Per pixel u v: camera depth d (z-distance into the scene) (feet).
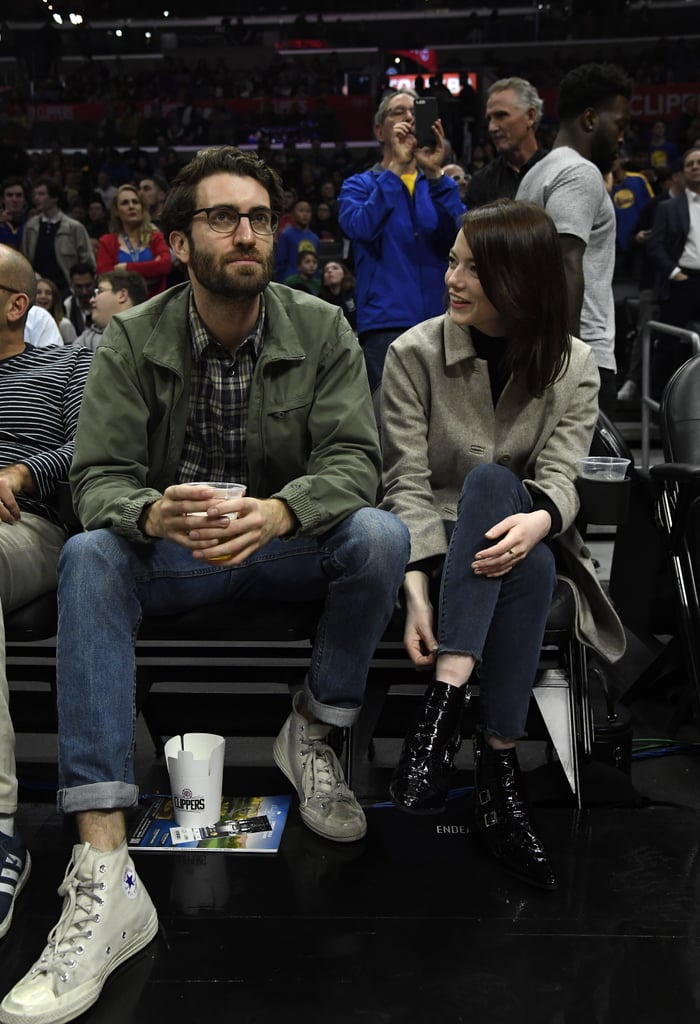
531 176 9.93
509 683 5.82
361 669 5.99
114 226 17.95
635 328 19.84
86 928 4.80
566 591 6.38
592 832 6.28
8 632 6.30
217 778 6.37
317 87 62.69
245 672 6.84
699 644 7.47
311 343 6.22
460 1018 4.56
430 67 63.36
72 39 71.92
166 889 5.64
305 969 4.92
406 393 6.82
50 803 6.88
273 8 73.72
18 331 7.50
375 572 5.69
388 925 5.29
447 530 6.63
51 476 6.81
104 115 57.00
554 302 6.23
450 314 6.57
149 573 5.70
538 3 67.41
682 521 7.51
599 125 9.91
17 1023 4.50
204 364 6.17
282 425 6.19
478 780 6.05
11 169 42.11
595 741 6.87
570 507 6.13
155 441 6.23
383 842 6.20
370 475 6.06
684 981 4.83
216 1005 4.66
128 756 5.27
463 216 6.35
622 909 5.42
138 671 6.84
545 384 6.39
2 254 7.29
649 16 62.90
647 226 21.66
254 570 5.98
